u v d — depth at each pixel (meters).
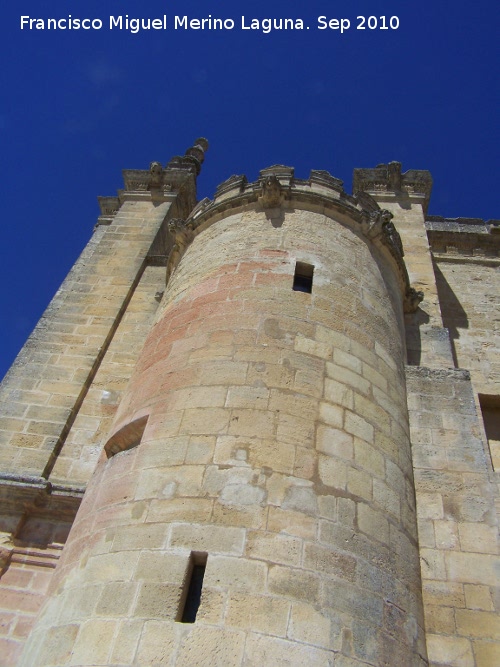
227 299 9.63
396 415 9.17
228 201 12.42
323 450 7.47
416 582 7.61
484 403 13.14
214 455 7.10
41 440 11.62
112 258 17.39
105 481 7.77
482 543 8.34
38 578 9.36
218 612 5.72
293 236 11.04
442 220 19.45
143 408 8.48
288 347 8.63
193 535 6.35
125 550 6.45
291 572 6.16
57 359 13.62
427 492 8.97
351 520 6.99
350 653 5.89
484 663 7.12
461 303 16.28
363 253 11.58
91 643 5.72
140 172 21.94
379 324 10.34
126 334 14.56
